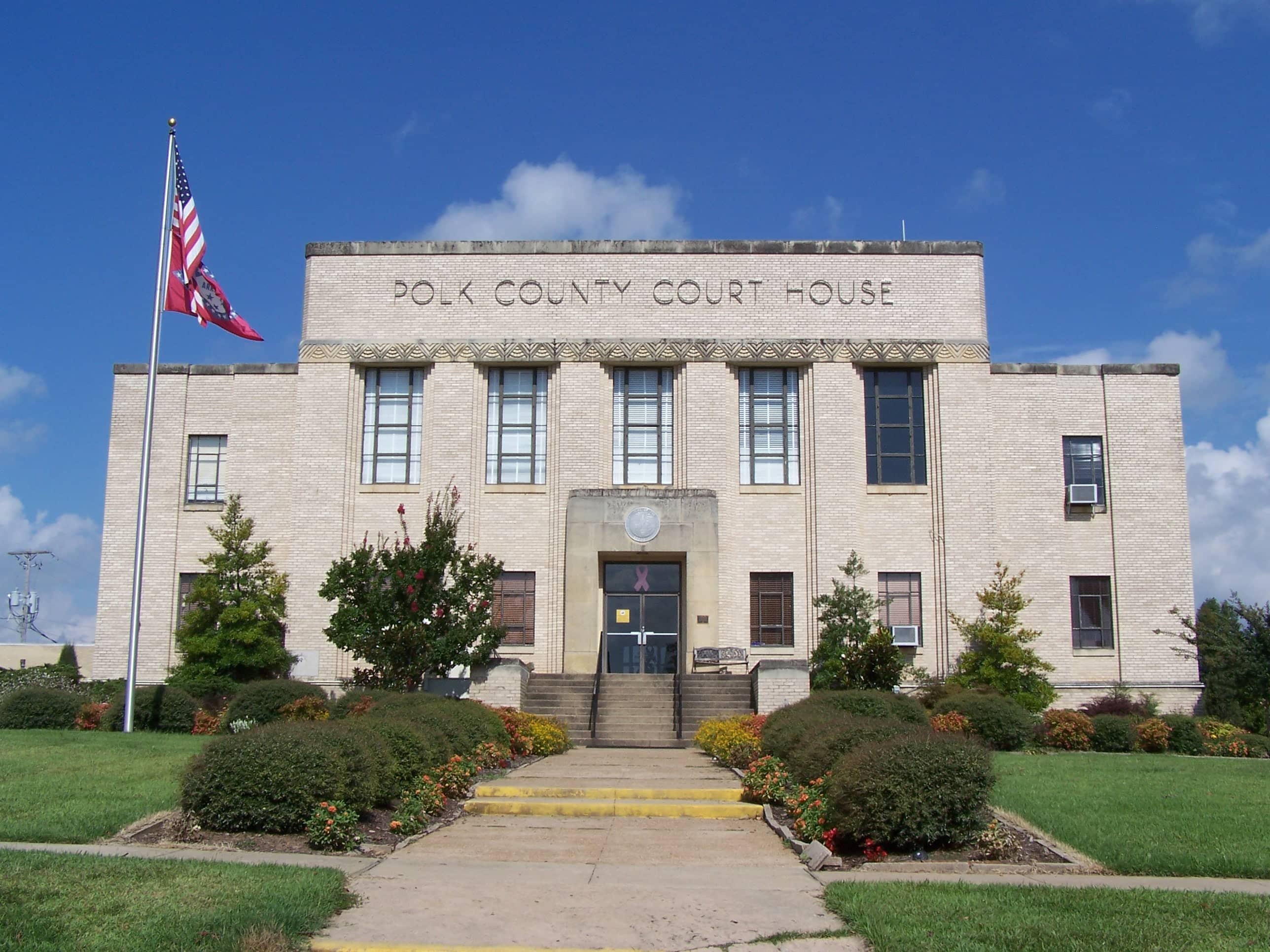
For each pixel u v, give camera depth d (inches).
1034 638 1267.2
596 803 636.1
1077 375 1365.7
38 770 689.0
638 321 1358.3
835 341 1346.0
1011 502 1342.3
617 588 1347.2
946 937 362.3
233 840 510.6
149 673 1332.4
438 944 361.4
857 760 528.4
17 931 348.8
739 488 1339.8
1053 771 783.7
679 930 379.9
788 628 1315.2
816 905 414.6
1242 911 395.5
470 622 1013.8
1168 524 1342.3
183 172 1161.4
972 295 1359.5
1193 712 1304.1
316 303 1371.8
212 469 1374.3
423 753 649.6
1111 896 418.3
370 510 1342.3
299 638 1302.9
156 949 339.0
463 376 1352.1
